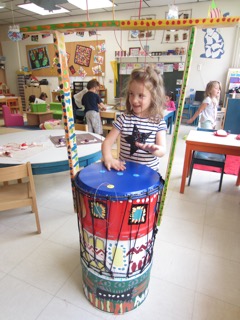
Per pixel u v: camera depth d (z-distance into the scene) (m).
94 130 3.72
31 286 1.33
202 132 2.62
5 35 7.76
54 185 2.60
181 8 5.34
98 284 1.11
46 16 6.44
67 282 1.36
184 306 1.22
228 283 1.37
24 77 7.74
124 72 6.24
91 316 1.16
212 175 2.90
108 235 0.97
